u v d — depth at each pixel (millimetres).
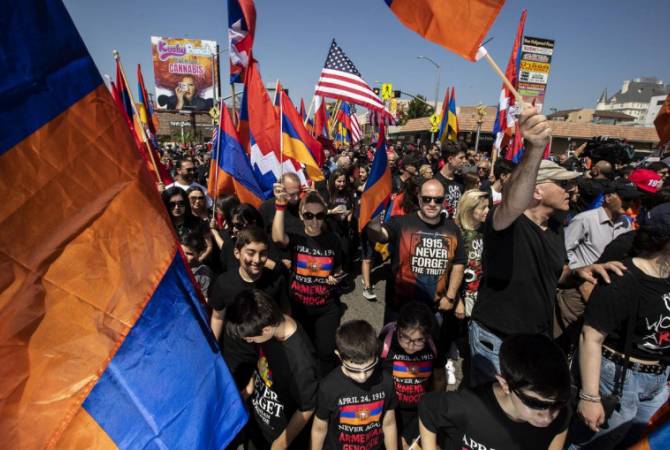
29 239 1098
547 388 1321
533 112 1539
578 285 2547
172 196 3625
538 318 2316
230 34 4414
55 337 1155
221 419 1492
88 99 1183
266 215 4184
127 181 1276
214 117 11039
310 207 3197
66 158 1149
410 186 4867
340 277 3383
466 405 1612
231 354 2551
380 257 5953
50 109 1111
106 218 1234
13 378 1098
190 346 1441
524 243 2250
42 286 1127
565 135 33469
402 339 2254
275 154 4844
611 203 3393
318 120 10469
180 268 1431
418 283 3119
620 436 2166
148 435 1296
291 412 2176
